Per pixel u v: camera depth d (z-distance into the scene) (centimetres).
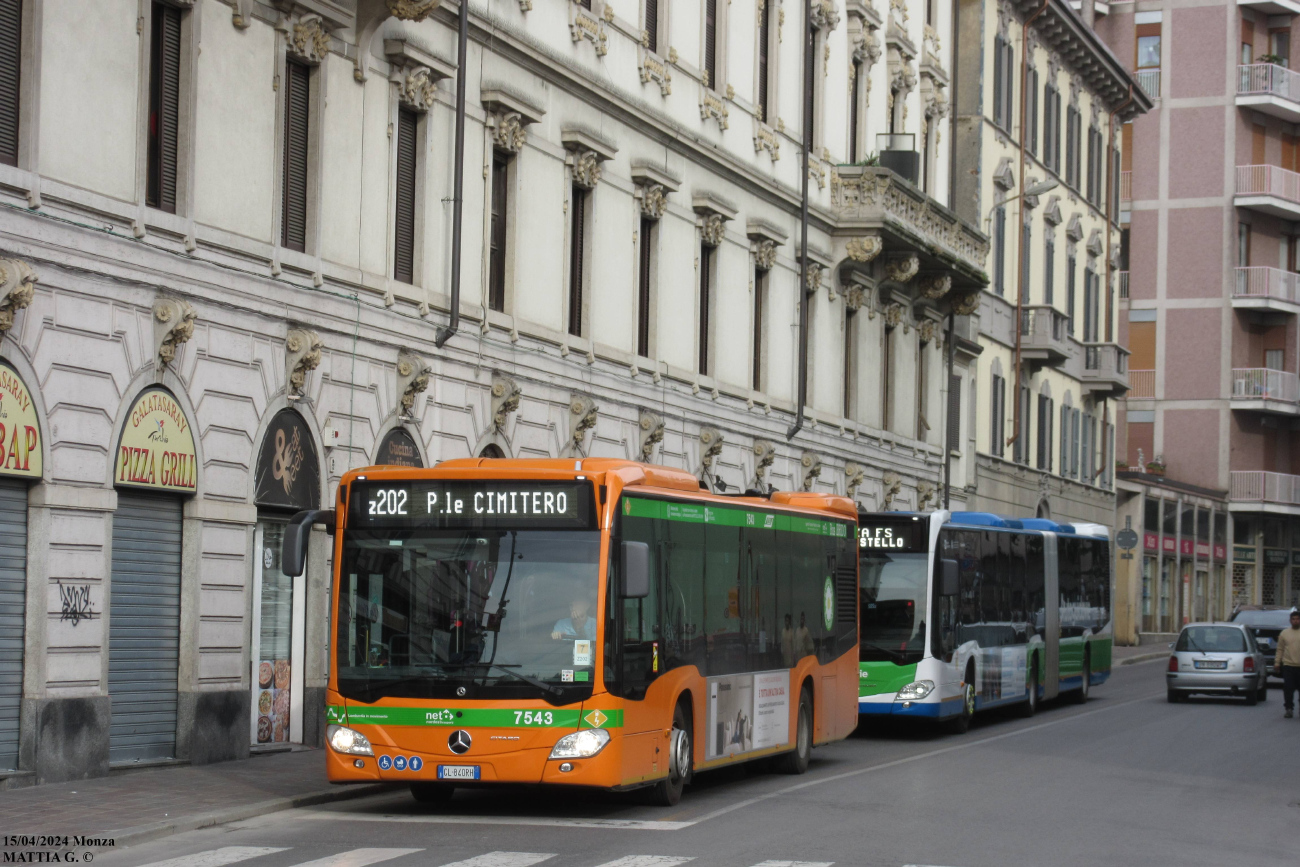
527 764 1573
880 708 2725
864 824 1623
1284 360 7819
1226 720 3244
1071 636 3694
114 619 1872
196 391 1978
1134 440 7838
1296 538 8075
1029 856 1441
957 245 4603
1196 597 7500
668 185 3225
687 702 1800
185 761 1966
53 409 1753
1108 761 2361
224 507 2027
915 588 2747
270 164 2127
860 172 4128
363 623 1623
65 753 1764
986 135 5353
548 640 1593
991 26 5372
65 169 1773
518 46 2698
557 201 2867
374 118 2359
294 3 2147
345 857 1354
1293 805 1906
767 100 3800
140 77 1884
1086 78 6475
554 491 1616
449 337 2503
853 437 4266
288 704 2200
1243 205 7650
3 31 1702
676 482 1812
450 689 1591
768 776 2114
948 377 4875
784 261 3866
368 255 2344
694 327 3419
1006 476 5591
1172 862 1437
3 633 1709
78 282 1784
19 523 1733
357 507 1642
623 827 1573
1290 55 7800
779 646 2088
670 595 1752
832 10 4106
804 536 2217
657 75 3219
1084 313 6538
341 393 2262
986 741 2709
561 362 2866
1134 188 7825
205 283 1988
